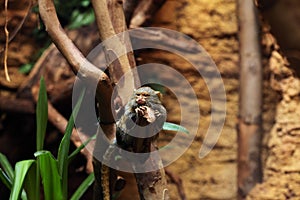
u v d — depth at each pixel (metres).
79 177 4.70
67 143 3.06
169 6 4.71
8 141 5.15
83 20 4.84
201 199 4.66
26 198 3.24
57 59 4.73
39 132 3.18
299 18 3.79
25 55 5.52
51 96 4.63
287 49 4.10
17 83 5.43
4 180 3.21
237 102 4.66
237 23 4.48
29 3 4.30
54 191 3.07
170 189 4.61
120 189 2.99
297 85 4.44
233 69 4.70
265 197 4.15
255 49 4.23
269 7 3.88
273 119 4.43
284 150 4.34
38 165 3.12
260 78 4.23
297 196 4.17
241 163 4.22
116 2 2.93
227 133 4.66
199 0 4.74
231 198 4.61
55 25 2.81
